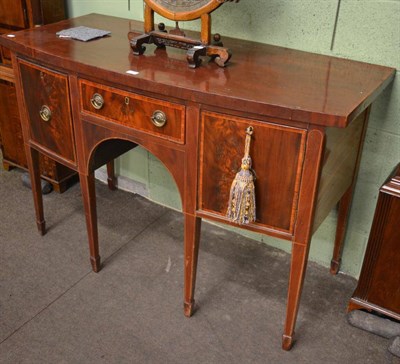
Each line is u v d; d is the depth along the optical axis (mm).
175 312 1644
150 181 2178
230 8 1685
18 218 2062
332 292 1753
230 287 1757
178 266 1843
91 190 1656
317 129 1158
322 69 1442
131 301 1680
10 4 1929
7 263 1820
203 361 1481
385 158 1602
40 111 1619
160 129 1357
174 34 1505
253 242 1985
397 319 1534
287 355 1510
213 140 1286
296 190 1259
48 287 1724
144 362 1471
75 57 1430
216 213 1400
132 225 2055
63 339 1533
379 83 1341
